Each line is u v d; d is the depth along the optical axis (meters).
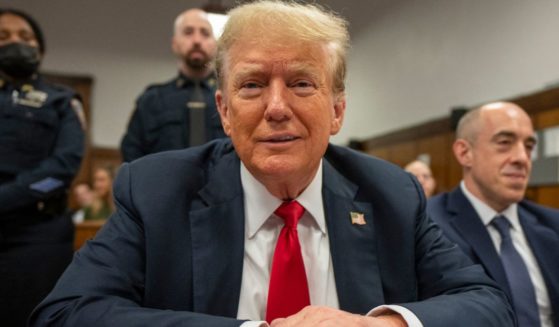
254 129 1.02
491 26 4.82
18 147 2.03
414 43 6.13
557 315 1.94
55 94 2.20
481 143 2.13
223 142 1.28
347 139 7.85
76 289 0.98
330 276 1.13
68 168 2.07
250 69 1.01
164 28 8.84
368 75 7.29
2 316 1.87
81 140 2.19
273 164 1.01
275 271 1.07
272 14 1.02
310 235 1.15
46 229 1.99
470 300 1.04
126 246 1.05
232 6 1.09
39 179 1.96
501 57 4.67
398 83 6.44
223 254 1.08
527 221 2.15
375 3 7.13
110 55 8.60
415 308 0.96
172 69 8.87
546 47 4.13
